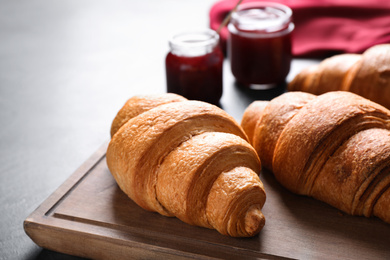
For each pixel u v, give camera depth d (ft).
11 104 2.73
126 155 2.00
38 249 2.04
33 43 3.24
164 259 1.93
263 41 2.62
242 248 1.91
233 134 2.08
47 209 2.04
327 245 1.92
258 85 2.71
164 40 3.19
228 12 3.02
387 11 2.95
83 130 2.55
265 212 2.03
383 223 1.98
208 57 2.53
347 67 2.38
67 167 2.35
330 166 2.00
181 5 3.60
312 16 3.01
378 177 1.94
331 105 2.05
